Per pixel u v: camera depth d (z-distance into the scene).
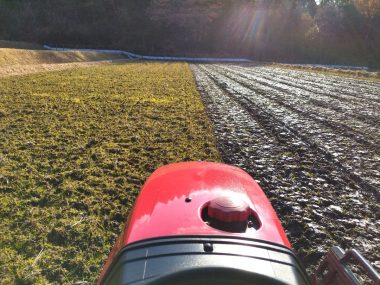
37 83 5.58
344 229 1.49
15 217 1.50
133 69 9.23
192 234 0.64
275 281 0.57
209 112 3.77
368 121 3.46
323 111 3.92
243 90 5.52
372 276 0.70
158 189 0.84
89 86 5.48
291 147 2.61
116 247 0.75
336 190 1.89
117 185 1.84
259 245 0.63
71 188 1.78
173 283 0.56
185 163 1.05
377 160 2.36
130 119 3.37
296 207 1.67
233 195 0.80
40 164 2.10
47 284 1.11
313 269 1.22
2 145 2.45
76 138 2.68
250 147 2.59
